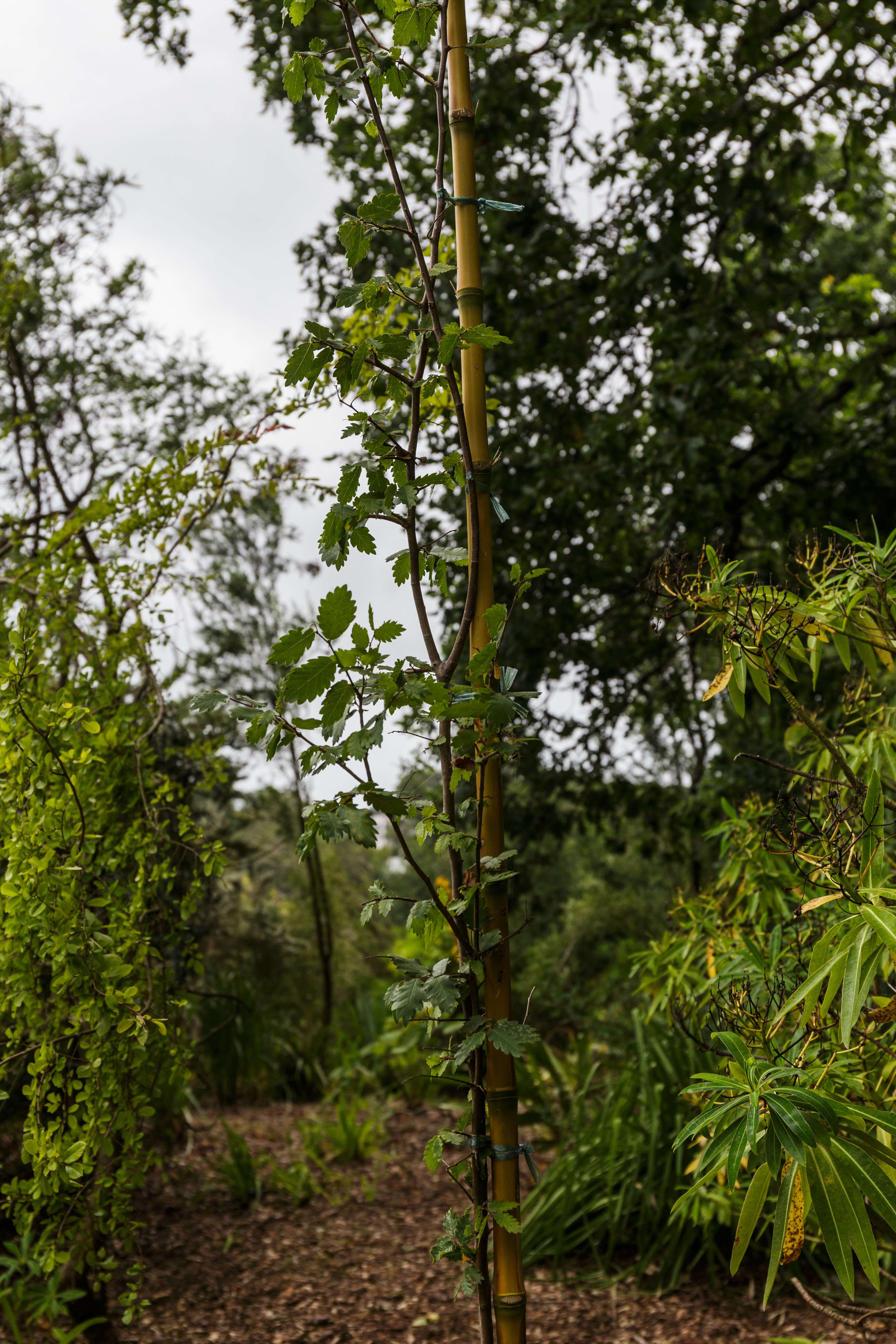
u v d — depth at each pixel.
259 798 6.77
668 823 5.71
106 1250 2.30
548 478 4.94
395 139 5.00
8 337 4.17
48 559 2.70
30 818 2.03
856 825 1.56
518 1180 1.39
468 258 1.52
